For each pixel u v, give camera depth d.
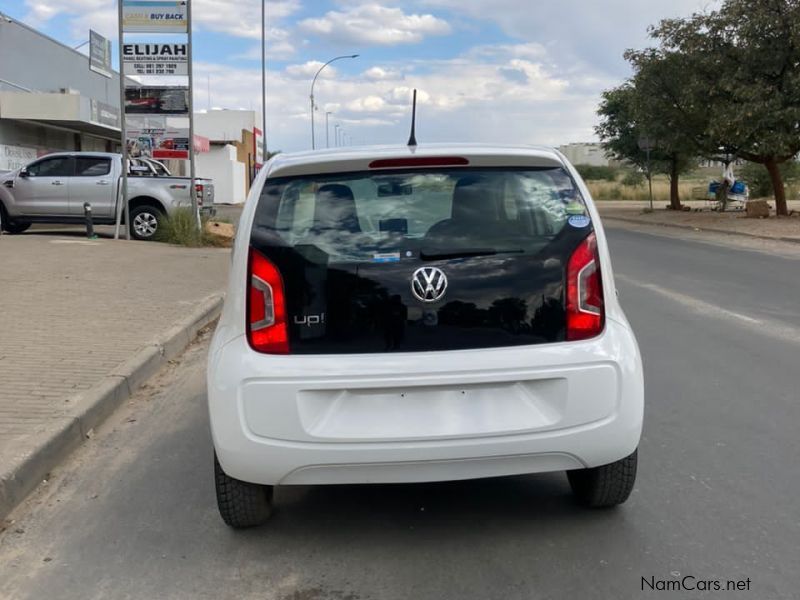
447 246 3.46
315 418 3.34
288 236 3.48
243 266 3.49
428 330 3.39
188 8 17.17
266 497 3.77
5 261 12.59
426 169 3.61
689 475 4.38
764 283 11.91
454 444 3.33
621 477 3.73
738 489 4.18
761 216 25.27
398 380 3.33
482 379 3.35
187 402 6.00
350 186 3.58
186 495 4.27
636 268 13.95
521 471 3.45
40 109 25.03
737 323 8.67
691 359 7.02
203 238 17.28
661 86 24.62
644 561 3.45
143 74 17.27
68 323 8.03
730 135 22.64
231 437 3.38
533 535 3.72
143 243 16.64
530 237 3.52
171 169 38.47
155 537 3.78
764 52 21.12
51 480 4.48
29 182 17.09
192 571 3.45
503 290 3.43
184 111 17.47
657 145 27.77
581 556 3.51
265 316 3.41
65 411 5.14
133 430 5.34
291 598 3.22
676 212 31.17
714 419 5.34
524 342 3.43
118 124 29.92
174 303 9.43
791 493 4.12
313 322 3.40
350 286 3.40
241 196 51.84
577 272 3.49
